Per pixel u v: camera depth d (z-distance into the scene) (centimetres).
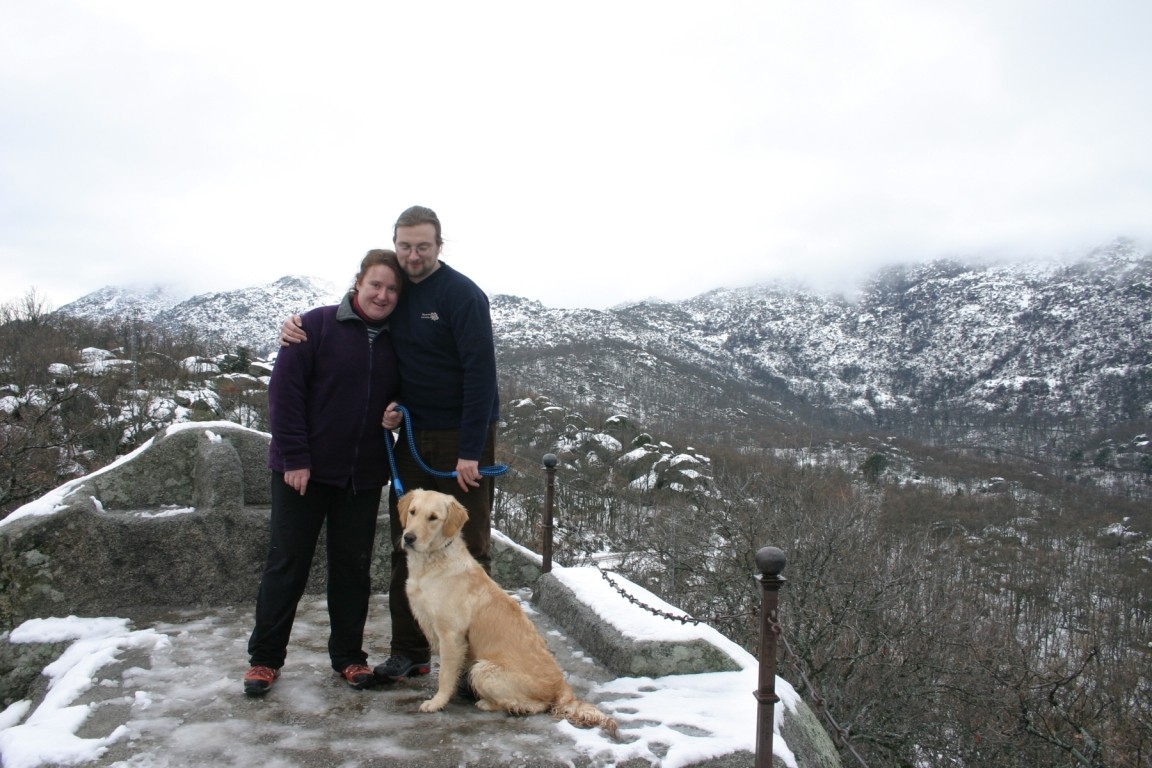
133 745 354
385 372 448
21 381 2325
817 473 2917
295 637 530
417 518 401
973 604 2114
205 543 585
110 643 491
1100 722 1642
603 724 382
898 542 2306
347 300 446
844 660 1441
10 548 525
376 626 570
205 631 527
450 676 407
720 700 431
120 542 559
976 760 1554
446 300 446
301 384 422
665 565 1891
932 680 1532
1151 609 2711
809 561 1595
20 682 496
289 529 423
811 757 405
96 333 4094
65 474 1625
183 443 630
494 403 479
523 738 370
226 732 371
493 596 421
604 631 518
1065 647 2319
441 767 341
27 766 334
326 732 374
